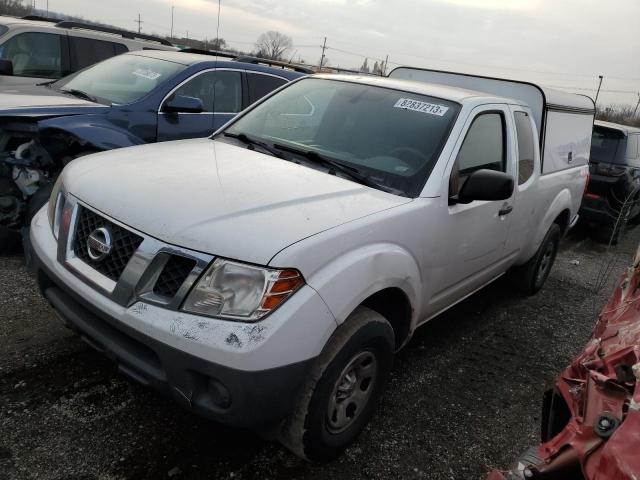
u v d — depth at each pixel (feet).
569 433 5.82
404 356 13.26
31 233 9.78
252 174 9.76
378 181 10.34
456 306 16.92
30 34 25.17
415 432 10.38
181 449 8.98
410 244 9.53
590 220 28.07
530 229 15.51
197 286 7.30
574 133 18.33
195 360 7.07
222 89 20.44
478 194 10.30
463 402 11.66
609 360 6.43
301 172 10.28
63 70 26.14
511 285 18.11
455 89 13.12
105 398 9.93
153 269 7.60
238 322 7.10
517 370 13.46
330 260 7.89
